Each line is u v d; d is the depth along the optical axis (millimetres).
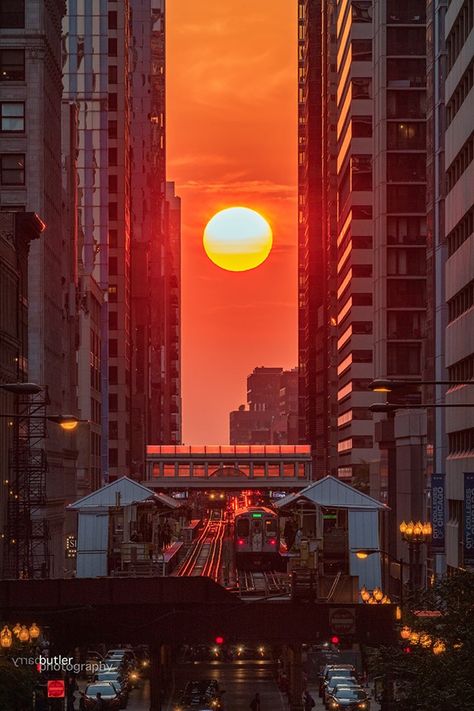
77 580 164250
